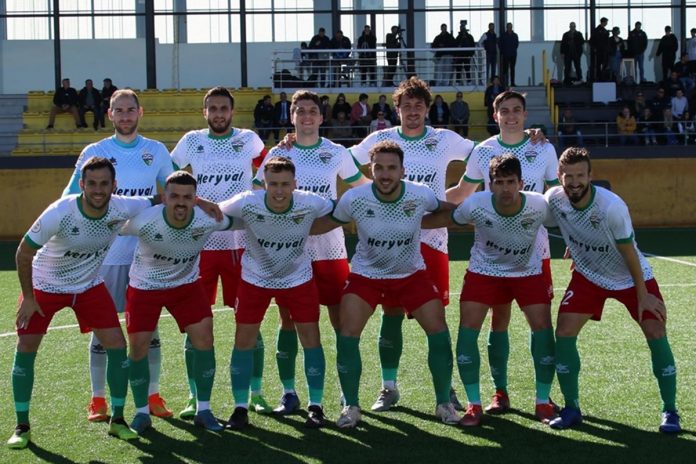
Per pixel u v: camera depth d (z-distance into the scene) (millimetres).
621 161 18000
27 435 5480
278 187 5441
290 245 5641
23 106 22000
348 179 6465
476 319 5738
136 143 6305
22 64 24438
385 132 6562
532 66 23797
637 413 5883
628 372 6922
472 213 5629
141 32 24562
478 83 21812
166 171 6371
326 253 6211
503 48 21406
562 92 21672
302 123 6242
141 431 5668
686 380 6660
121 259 6188
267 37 24422
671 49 21797
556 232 17344
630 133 19422
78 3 24266
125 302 6203
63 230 5328
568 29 23891
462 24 21859
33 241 5281
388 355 6133
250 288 5746
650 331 5539
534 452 5160
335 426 5738
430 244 6332
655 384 6578
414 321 8914
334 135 19219
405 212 5574
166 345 8109
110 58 24547
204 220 5527
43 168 17531
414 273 5789
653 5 24000
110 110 6262
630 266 5449
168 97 21750
